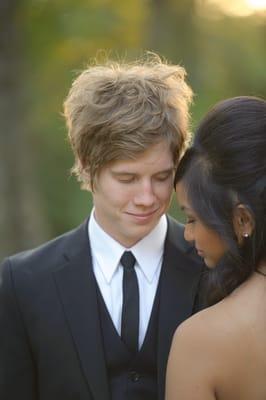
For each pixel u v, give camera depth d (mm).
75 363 2520
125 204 2406
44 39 9758
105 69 2584
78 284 2592
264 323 1986
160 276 2611
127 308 2566
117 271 2605
